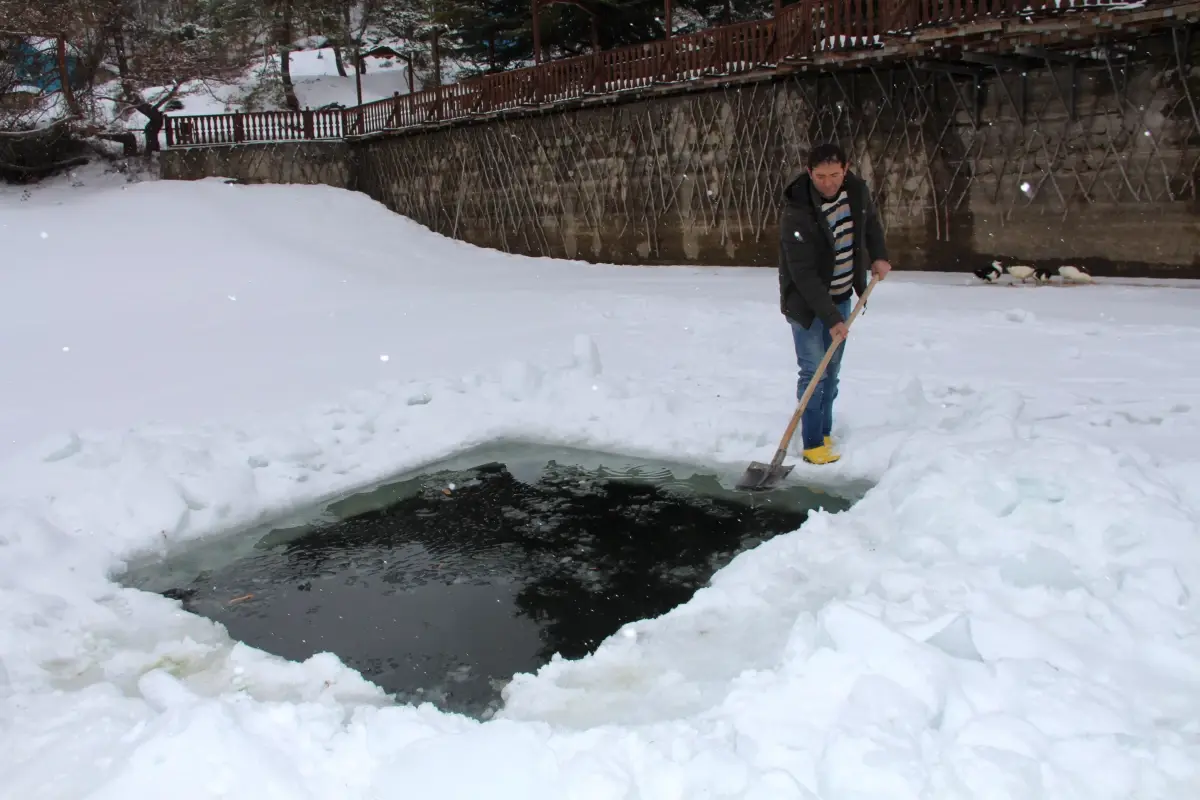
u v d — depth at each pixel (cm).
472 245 2352
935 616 297
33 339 1185
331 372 857
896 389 614
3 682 319
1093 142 1352
